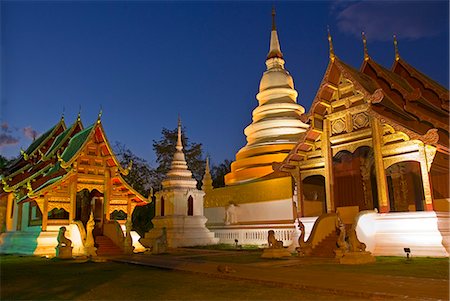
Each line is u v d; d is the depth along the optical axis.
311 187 27.66
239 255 20.92
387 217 19.55
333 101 23.30
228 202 32.00
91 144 26.91
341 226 18.02
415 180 25.09
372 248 19.33
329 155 23.11
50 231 24.50
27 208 27.19
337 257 17.45
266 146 33.44
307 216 25.09
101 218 28.50
